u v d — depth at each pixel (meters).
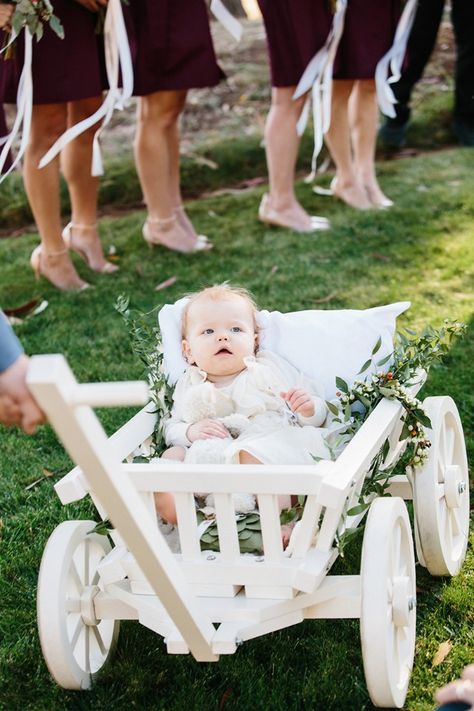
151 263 5.20
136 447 2.54
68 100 4.29
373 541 2.08
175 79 4.77
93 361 4.16
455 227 5.40
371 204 5.86
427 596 2.57
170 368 2.82
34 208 4.78
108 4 4.09
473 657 2.33
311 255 5.13
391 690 2.06
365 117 5.74
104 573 2.19
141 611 2.16
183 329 2.86
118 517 1.70
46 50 4.20
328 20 4.98
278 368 2.79
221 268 5.05
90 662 2.34
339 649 2.40
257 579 2.09
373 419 2.34
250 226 5.68
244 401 2.65
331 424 2.65
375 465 2.39
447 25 8.59
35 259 4.98
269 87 7.89
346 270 4.91
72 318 4.60
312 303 4.53
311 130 7.05
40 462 3.47
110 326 4.50
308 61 5.04
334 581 2.12
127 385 1.49
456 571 2.65
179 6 4.63
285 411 2.66
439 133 7.17
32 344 4.36
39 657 2.45
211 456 2.46
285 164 5.46
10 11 3.73
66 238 5.16
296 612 2.12
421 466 2.48
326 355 2.80
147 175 5.21
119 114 7.62
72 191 5.01
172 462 2.45
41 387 1.47
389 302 4.50
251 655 2.41
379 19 5.15
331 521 2.08
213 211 6.04
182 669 2.37
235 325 2.77
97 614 2.27
